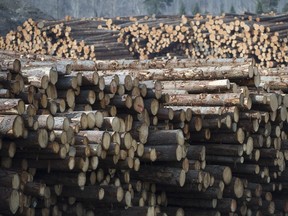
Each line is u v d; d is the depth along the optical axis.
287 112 13.56
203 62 13.79
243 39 26.08
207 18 27.48
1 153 8.56
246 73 12.44
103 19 29.92
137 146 10.25
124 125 10.23
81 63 13.83
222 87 12.16
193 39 27.06
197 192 11.44
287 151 13.77
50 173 9.45
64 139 8.81
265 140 13.04
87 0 91.50
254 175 13.25
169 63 14.06
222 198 11.91
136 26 28.05
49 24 27.70
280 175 13.93
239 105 12.01
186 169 10.92
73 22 28.38
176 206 11.80
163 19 28.64
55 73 9.98
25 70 10.06
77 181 9.26
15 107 8.52
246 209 12.88
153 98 11.24
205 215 11.73
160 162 11.03
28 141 8.48
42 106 9.57
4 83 9.36
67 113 9.69
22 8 48.81
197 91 12.55
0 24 42.34
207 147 12.48
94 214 10.30
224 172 11.57
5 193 8.09
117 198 9.73
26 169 9.09
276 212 14.32
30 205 9.06
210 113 11.83
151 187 11.14
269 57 25.80
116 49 27.70
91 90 10.40
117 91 10.69
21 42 27.84
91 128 9.69
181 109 11.63
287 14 28.58
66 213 9.91
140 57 28.00
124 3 98.44
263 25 25.88
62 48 27.41
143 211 10.18
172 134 10.66
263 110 12.88
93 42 27.42
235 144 12.30
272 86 15.30
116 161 9.61
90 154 9.11
